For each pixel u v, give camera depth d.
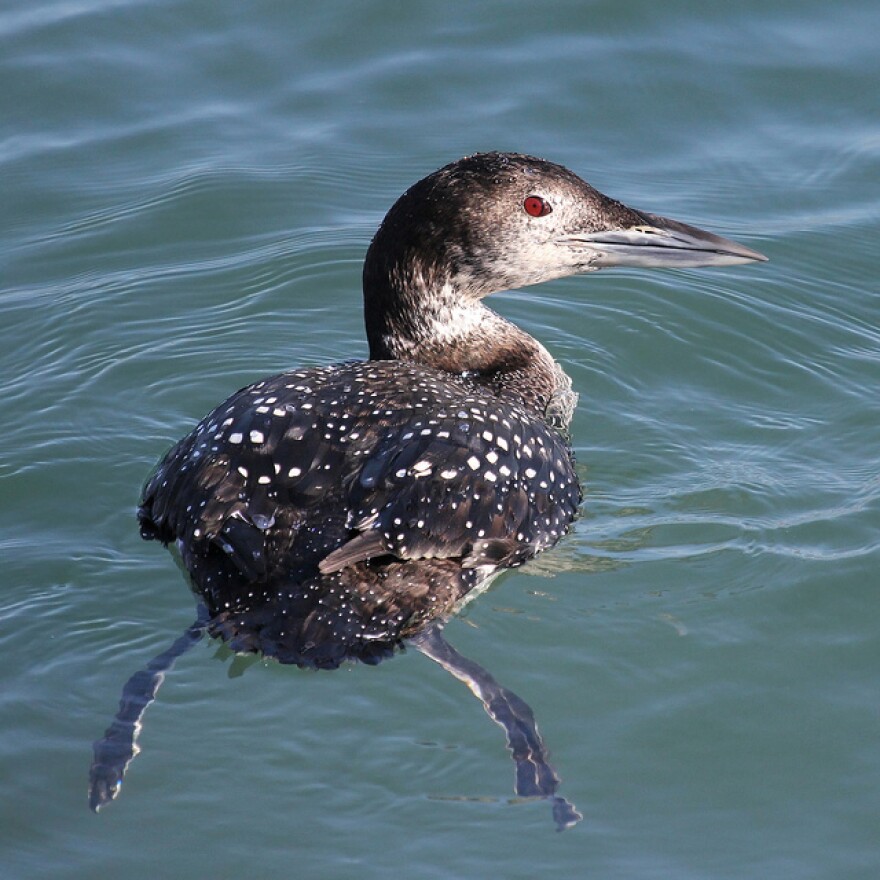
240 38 17.09
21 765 8.49
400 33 17.22
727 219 14.76
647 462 11.50
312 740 8.64
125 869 7.88
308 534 8.88
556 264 11.61
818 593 9.97
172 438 11.74
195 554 9.17
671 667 9.38
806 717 9.05
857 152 15.64
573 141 15.75
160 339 13.18
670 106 16.25
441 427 9.45
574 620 9.67
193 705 8.80
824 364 12.91
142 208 14.91
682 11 17.39
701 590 9.98
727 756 8.77
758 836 8.25
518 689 9.18
